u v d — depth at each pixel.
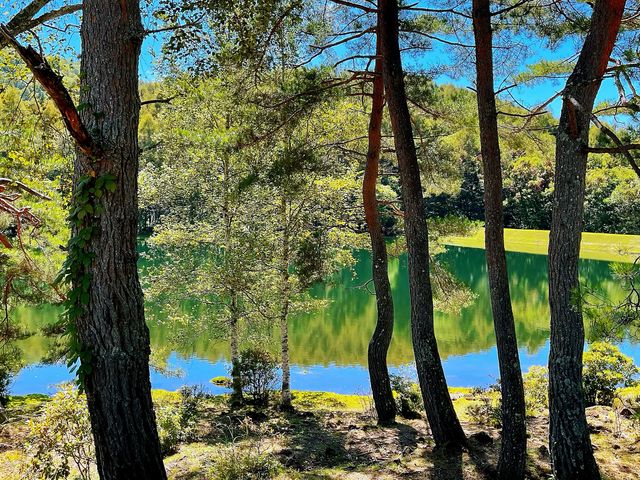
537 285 30.62
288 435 7.90
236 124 8.93
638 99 5.25
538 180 53.38
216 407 10.69
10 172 7.82
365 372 14.67
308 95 8.05
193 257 11.98
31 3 5.94
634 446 6.49
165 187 11.78
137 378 4.17
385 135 9.95
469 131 8.73
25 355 14.88
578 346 5.27
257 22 5.96
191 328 12.67
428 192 10.42
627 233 44.19
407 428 8.34
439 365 6.83
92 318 4.08
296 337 18.70
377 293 9.09
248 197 11.02
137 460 4.10
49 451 5.25
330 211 11.66
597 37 5.04
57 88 3.49
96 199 4.07
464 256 45.47
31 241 8.45
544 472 5.82
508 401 5.57
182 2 5.13
